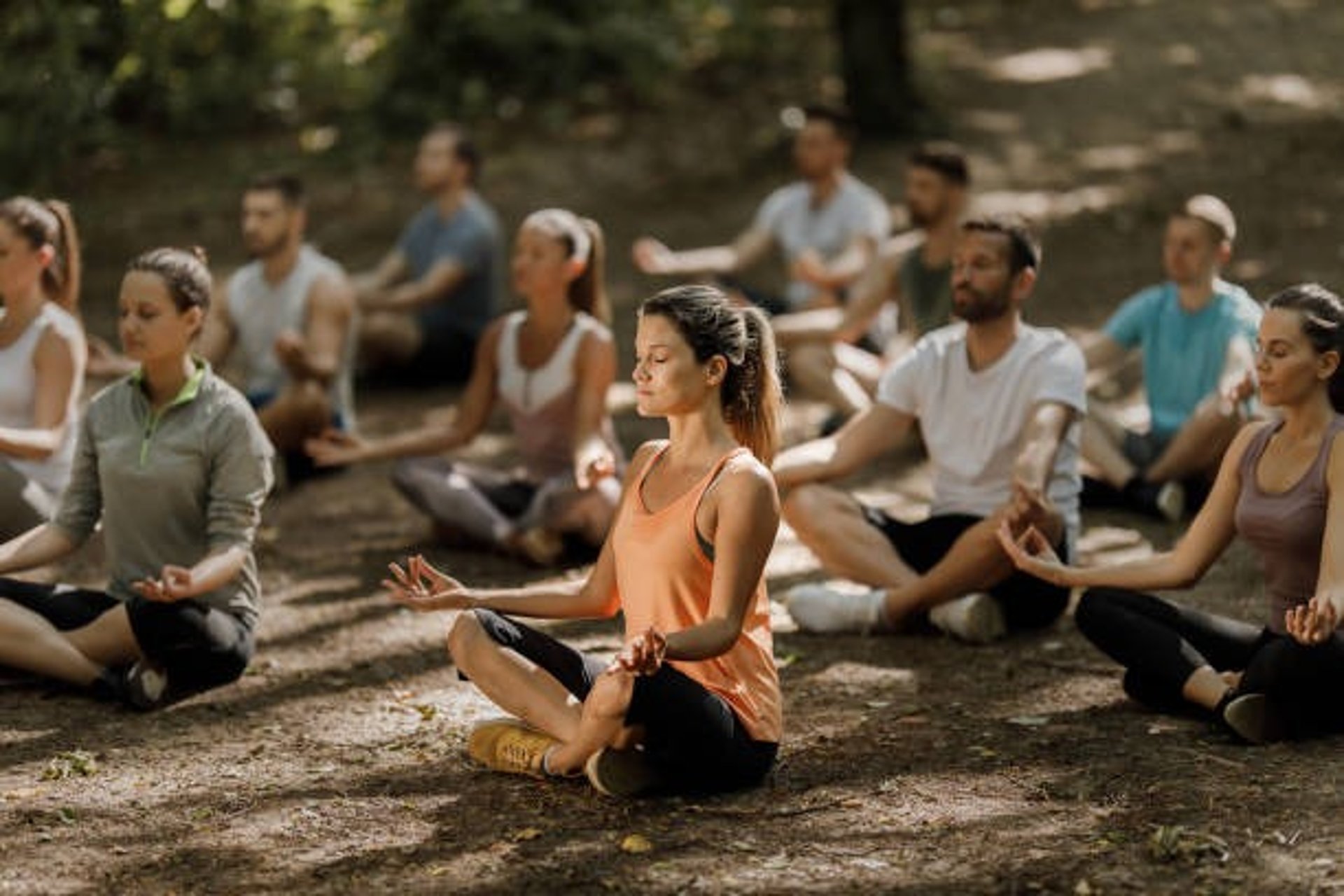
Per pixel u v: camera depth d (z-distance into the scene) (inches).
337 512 473.4
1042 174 807.1
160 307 320.2
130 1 838.5
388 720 318.3
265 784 286.5
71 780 289.3
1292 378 289.3
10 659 324.2
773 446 272.2
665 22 965.8
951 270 478.0
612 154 868.0
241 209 822.5
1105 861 244.8
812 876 243.0
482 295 610.2
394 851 256.5
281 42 934.4
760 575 259.4
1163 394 459.2
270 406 485.7
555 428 428.1
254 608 342.6
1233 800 264.8
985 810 266.2
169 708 325.7
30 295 372.2
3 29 793.6
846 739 301.6
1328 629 270.5
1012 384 366.3
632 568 267.3
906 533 378.3
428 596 278.5
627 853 251.8
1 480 366.9
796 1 1042.1
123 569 334.6
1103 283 680.4
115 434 330.3
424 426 560.7
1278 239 709.9
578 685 281.0
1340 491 285.7
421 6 919.7
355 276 738.2
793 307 585.0
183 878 249.0
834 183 575.2
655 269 585.0
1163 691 305.1
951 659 348.2
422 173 603.8
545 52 935.7
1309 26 983.0
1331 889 232.8
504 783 282.8
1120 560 410.6
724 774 268.4
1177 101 885.8
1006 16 1016.9
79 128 831.1
